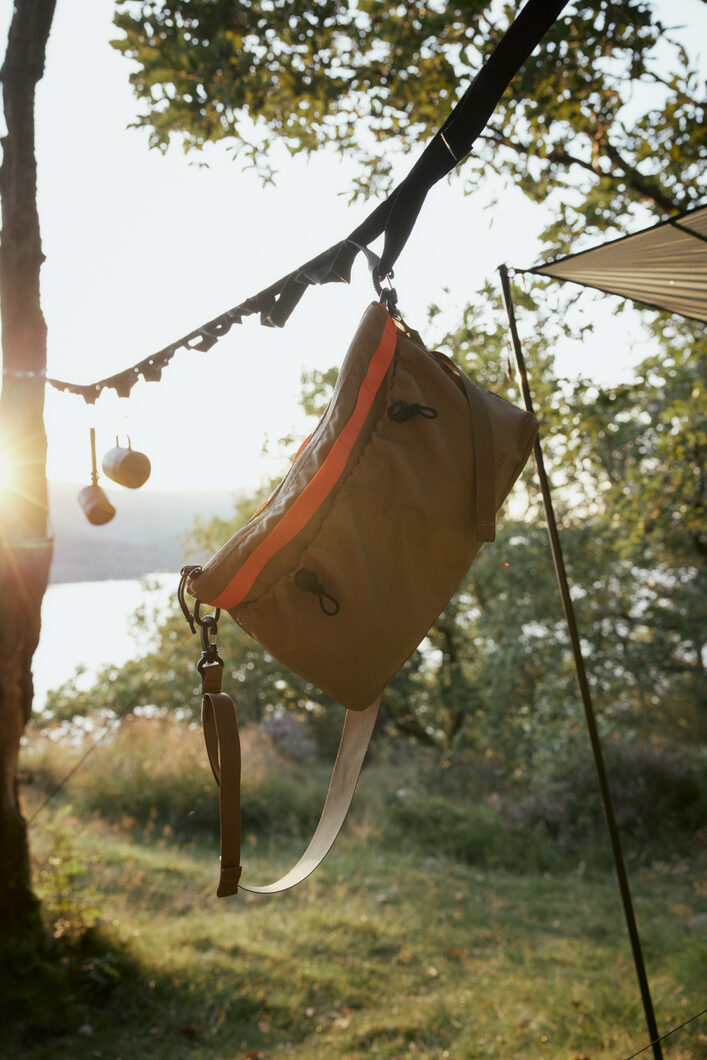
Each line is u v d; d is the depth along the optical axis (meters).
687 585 10.12
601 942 5.11
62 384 1.99
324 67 4.62
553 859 7.00
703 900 5.87
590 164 4.76
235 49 4.26
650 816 7.46
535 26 0.95
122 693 11.45
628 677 10.23
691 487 6.44
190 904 5.31
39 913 3.82
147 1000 3.83
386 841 7.37
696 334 5.79
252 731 10.38
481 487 0.99
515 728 10.23
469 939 5.07
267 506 0.98
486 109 1.02
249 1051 3.51
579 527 9.83
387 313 1.03
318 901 5.58
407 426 1.00
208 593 0.91
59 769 8.24
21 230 3.28
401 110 4.76
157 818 7.60
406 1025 3.77
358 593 0.94
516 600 10.02
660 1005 3.89
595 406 5.89
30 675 3.62
